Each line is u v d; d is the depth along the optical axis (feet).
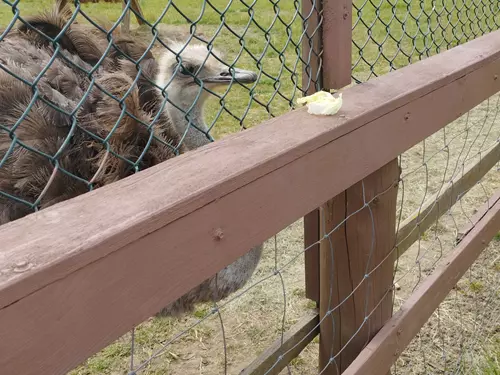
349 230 6.92
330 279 7.32
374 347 7.09
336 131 5.22
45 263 3.11
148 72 9.27
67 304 3.25
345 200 6.85
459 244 9.33
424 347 11.61
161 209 3.69
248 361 11.44
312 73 6.31
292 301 13.05
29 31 9.05
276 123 5.30
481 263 14.07
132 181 4.04
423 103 6.48
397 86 6.37
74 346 3.32
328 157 5.22
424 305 8.16
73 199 3.77
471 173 10.54
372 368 7.05
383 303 7.41
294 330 7.84
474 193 17.22
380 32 24.77
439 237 15.06
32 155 7.29
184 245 3.91
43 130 7.39
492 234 10.36
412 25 24.59
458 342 11.71
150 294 3.73
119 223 3.51
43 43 9.01
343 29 6.17
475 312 12.53
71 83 8.20
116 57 9.31
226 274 9.21
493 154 11.48
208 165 4.34
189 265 3.97
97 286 3.39
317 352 11.46
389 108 5.92
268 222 4.65
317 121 5.34
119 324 3.55
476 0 11.24
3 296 2.95
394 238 7.33
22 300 3.03
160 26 10.78
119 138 7.39
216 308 5.15
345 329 7.43
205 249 4.09
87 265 3.30
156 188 3.95
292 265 14.42
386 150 6.05
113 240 3.41
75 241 3.31
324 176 5.21
